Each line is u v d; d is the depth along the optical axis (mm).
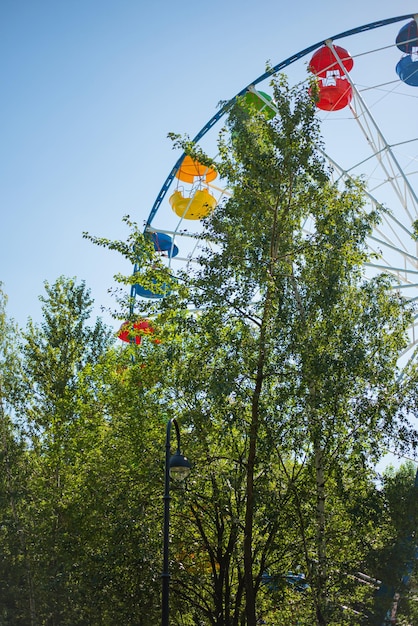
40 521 29547
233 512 24281
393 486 23078
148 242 25016
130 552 24031
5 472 32906
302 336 22141
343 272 23109
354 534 23125
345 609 22719
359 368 22656
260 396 22516
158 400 25531
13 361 34188
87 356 34625
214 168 24734
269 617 25281
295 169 22859
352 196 24188
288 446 22234
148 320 24797
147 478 23984
